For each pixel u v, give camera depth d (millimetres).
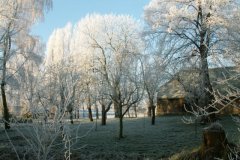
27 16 31219
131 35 34969
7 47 29406
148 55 33531
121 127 26359
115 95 27266
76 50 45219
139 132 29250
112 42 35125
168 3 32281
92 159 17094
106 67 32188
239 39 18516
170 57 31766
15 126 9789
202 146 10266
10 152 16203
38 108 9484
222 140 10039
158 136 26281
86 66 36969
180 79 31891
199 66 30234
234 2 29172
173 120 39125
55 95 10805
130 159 17312
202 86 28797
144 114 57656
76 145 22031
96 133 29141
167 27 31594
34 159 12844
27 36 31750
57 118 9273
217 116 32750
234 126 27531
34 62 30672
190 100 30156
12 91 30328
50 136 9336
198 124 31422
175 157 10867
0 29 28844
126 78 28344
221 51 27547
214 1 29062
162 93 49688
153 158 17141
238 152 9266
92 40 36844
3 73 29656
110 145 22578
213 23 28297
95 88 36750
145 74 33156
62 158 14133
